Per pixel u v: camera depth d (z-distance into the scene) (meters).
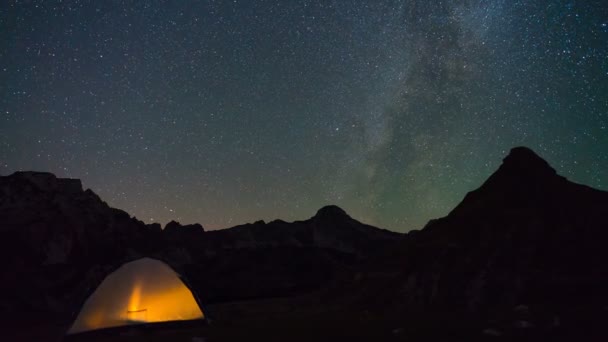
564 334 8.90
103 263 22.08
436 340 9.35
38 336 14.71
